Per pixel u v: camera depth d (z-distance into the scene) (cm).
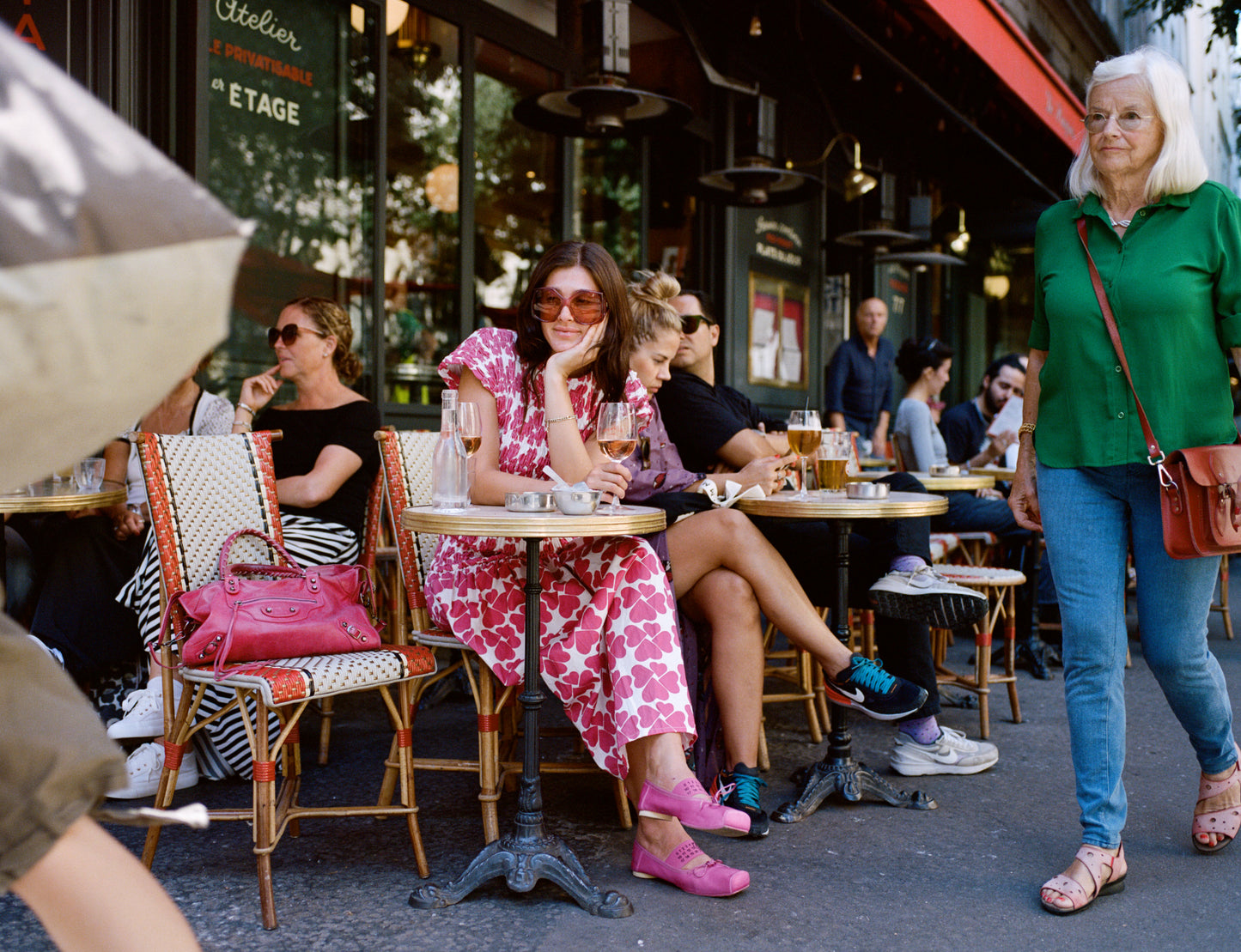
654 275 321
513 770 274
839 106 907
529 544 237
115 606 323
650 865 247
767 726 397
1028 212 1215
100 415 88
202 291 85
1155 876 253
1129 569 625
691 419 336
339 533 346
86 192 80
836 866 257
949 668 501
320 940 213
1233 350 237
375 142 510
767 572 281
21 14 397
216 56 441
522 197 612
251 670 227
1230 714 261
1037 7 1006
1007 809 302
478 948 211
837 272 925
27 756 107
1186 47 1695
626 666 244
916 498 306
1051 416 251
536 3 612
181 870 250
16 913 225
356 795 307
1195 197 237
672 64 718
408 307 539
